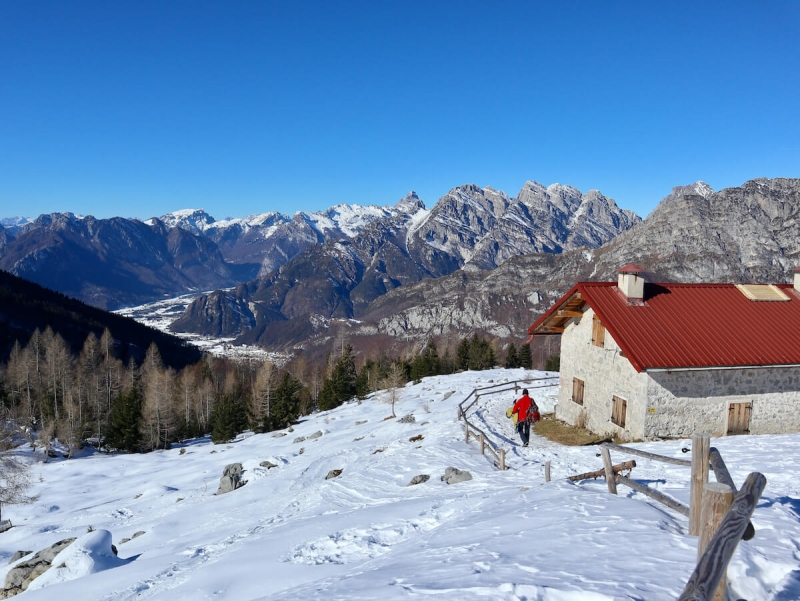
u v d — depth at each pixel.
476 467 19.61
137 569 13.79
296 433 48.12
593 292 24.77
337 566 10.45
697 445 7.02
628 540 7.04
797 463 14.55
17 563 16.94
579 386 27.84
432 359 82.69
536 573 6.14
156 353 107.75
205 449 55.41
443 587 6.14
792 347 22.97
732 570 5.17
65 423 64.69
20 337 131.00
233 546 13.97
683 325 23.50
